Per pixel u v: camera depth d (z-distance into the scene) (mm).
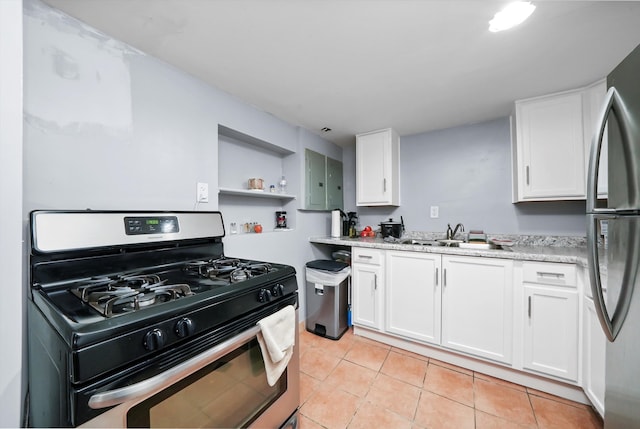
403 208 2715
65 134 1036
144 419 656
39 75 974
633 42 1229
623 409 743
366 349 2016
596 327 1242
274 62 1401
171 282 996
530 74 1529
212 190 1614
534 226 2082
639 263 683
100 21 1083
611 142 794
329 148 2875
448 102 1918
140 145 1273
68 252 946
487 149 2289
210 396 830
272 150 2344
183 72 1469
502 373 1630
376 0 983
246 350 959
